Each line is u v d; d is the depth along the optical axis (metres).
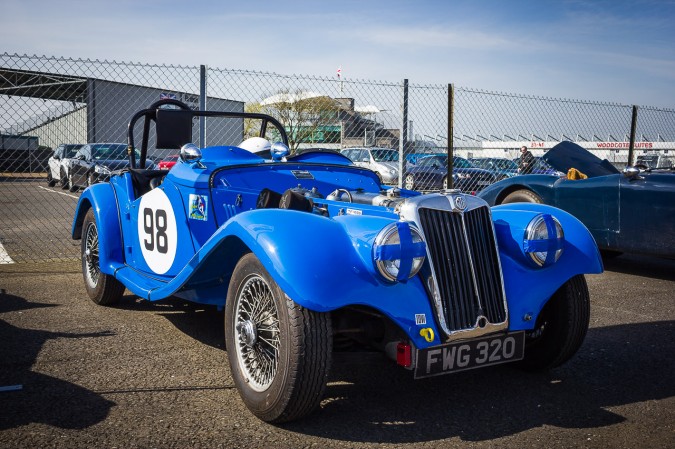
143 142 4.70
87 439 2.34
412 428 2.54
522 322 2.84
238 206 3.35
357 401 2.82
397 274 2.45
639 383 3.12
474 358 2.70
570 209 6.25
